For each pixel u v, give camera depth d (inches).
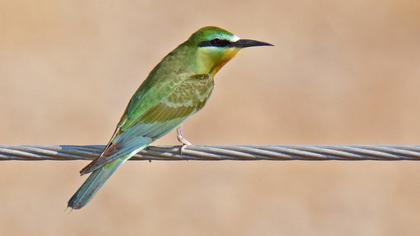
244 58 770.2
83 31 791.7
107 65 754.2
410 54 796.6
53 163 642.2
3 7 797.2
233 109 716.7
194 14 815.7
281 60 773.9
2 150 408.5
